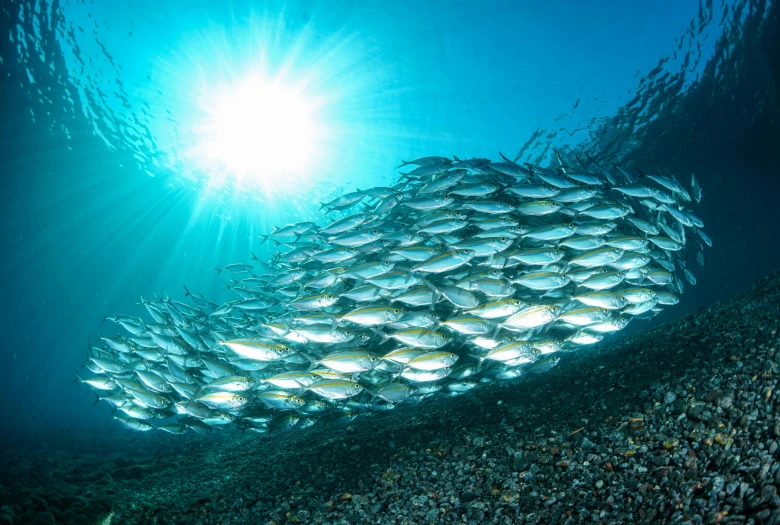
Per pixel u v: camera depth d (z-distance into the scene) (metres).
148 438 2.96
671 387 1.16
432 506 1.01
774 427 0.76
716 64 3.13
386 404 1.40
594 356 1.99
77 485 1.56
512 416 1.40
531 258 1.35
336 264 1.75
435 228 1.45
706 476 0.76
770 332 1.28
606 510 0.81
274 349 1.37
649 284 1.62
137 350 1.73
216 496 1.37
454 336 1.41
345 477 1.28
